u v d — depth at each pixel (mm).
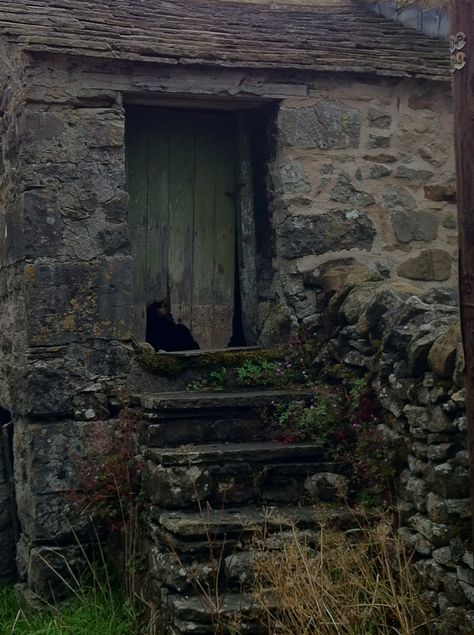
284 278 6250
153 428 5344
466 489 4258
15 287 6039
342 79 6363
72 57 5812
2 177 6410
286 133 6242
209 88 6094
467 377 3771
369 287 5500
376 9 7637
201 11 6898
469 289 3764
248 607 4410
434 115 6570
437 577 4340
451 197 6574
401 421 4766
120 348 5863
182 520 4773
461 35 3738
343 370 5422
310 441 5328
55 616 5277
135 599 5172
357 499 5035
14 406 6113
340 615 4199
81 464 5742
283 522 4703
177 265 6508
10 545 6453
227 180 6652
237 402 5449
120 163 5922
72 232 5812
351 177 6371
